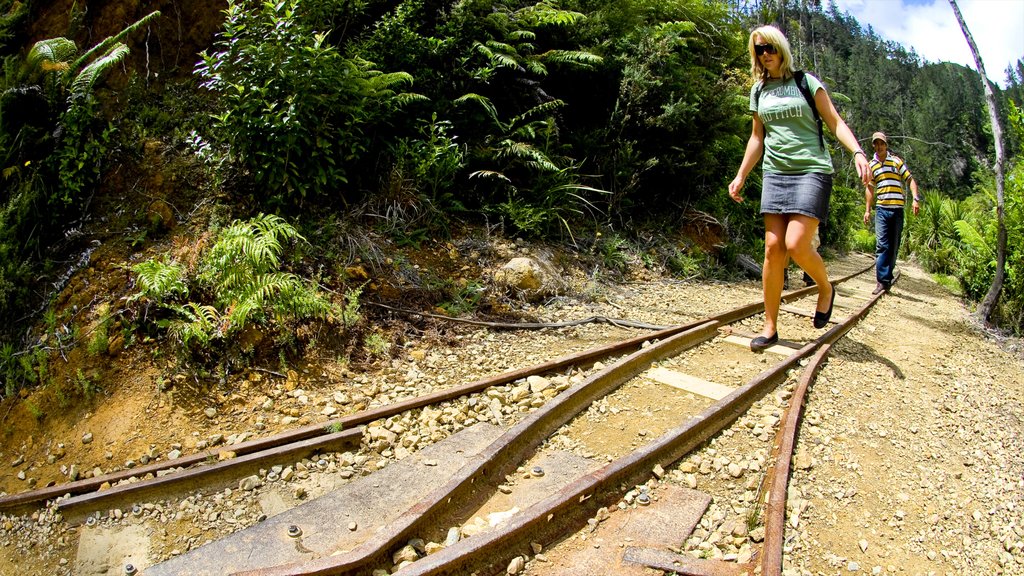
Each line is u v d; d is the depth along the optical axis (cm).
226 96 497
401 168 579
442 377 414
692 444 333
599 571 237
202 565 238
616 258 732
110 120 510
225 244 402
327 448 322
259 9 574
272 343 401
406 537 246
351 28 661
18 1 556
